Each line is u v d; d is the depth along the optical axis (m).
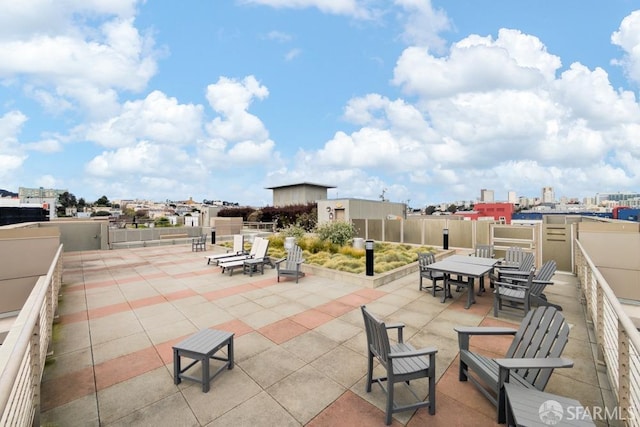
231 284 8.02
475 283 8.06
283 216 38.12
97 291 7.40
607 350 3.46
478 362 3.07
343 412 2.91
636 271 5.96
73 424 2.76
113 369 3.74
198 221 37.53
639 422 2.26
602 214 36.84
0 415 1.48
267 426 2.73
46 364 3.87
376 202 30.20
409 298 6.68
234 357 4.02
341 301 6.46
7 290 6.00
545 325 3.01
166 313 5.78
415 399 3.06
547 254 9.91
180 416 2.87
